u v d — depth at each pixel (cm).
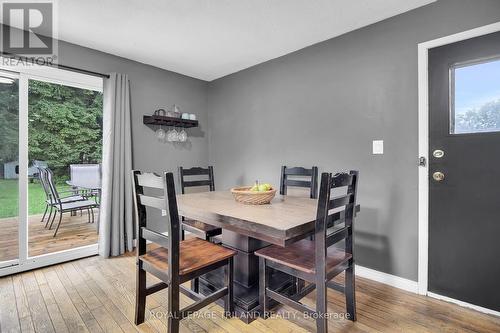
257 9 206
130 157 294
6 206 242
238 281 200
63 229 362
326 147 260
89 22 224
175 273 140
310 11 209
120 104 286
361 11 208
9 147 242
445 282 193
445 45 192
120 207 285
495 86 174
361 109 235
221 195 232
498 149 173
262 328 163
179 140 339
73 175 366
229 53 291
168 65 327
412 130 207
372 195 229
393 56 216
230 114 360
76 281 224
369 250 231
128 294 203
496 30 172
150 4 199
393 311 180
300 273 146
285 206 180
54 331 160
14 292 205
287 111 293
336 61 251
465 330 160
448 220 192
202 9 206
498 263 173
